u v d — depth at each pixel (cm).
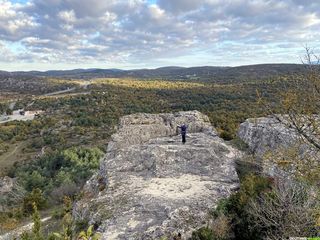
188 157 1912
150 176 1752
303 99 970
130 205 1392
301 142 1017
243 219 1113
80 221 1423
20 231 2177
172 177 1716
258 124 2106
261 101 1064
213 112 5088
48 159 6450
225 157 1986
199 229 1119
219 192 1492
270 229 1023
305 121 984
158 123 2775
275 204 1085
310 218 987
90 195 1773
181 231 1175
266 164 1333
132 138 2506
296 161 1000
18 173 6059
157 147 2027
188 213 1262
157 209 1328
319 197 969
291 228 987
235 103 6109
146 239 1131
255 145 2059
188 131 2698
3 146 8506
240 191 1283
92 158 6125
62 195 3725
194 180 1658
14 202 4381
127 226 1227
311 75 958
